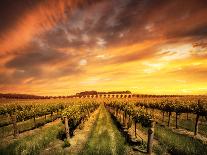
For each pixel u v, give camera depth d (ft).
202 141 45.73
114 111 133.69
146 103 111.96
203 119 88.58
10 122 87.45
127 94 537.24
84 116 91.20
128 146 42.83
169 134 50.93
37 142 46.91
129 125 63.82
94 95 610.65
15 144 45.73
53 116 114.21
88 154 37.76
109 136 53.31
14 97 407.03
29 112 76.74
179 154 36.06
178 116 103.24
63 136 54.44
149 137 37.70
